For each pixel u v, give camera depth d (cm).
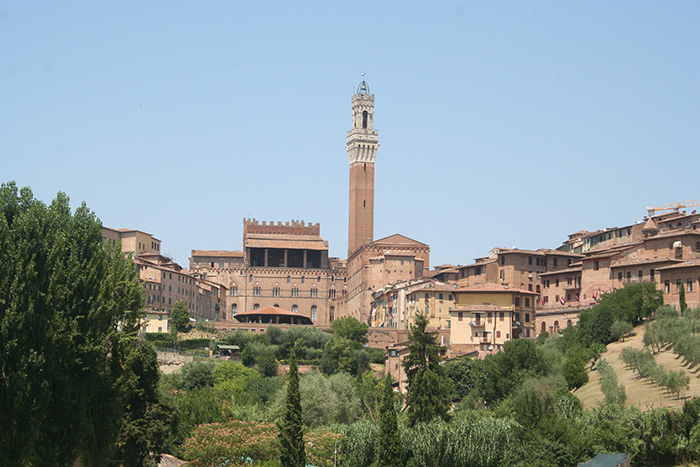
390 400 11988
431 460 12338
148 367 11731
